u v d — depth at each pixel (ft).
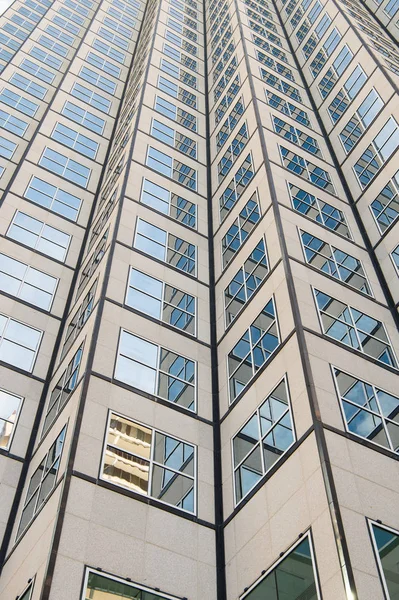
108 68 201.57
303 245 93.97
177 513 67.41
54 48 206.39
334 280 89.71
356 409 67.62
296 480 61.52
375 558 52.06
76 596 54.65
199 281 103.40
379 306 90.33
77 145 153.17
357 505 56.24
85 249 120.67
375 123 124.77
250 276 94.63
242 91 147.54
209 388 85.05
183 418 78.43
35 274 110.01
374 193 112.27
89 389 73.82
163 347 86.48
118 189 117.60
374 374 74.84
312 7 185.68
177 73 173.06
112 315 85.71
